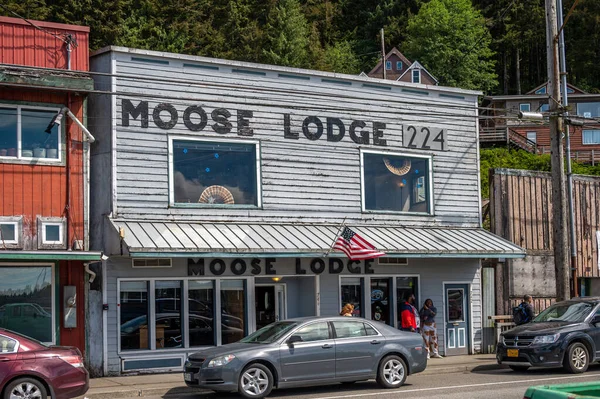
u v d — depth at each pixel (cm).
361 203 2289
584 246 2741
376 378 1650
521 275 2561
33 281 1827
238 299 2094
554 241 2180
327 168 2244
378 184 2345
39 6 5034
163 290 1986
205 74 2072
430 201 2422
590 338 1912
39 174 1841
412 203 2400
